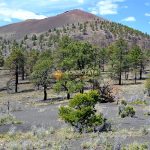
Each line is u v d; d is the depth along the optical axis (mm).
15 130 31516
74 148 22172
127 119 37594
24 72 122062
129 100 58719
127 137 25469
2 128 33125
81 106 30562
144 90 77875
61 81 73250
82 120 29812
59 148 21719
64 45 98938
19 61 105250
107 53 132250
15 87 105188
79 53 76812
